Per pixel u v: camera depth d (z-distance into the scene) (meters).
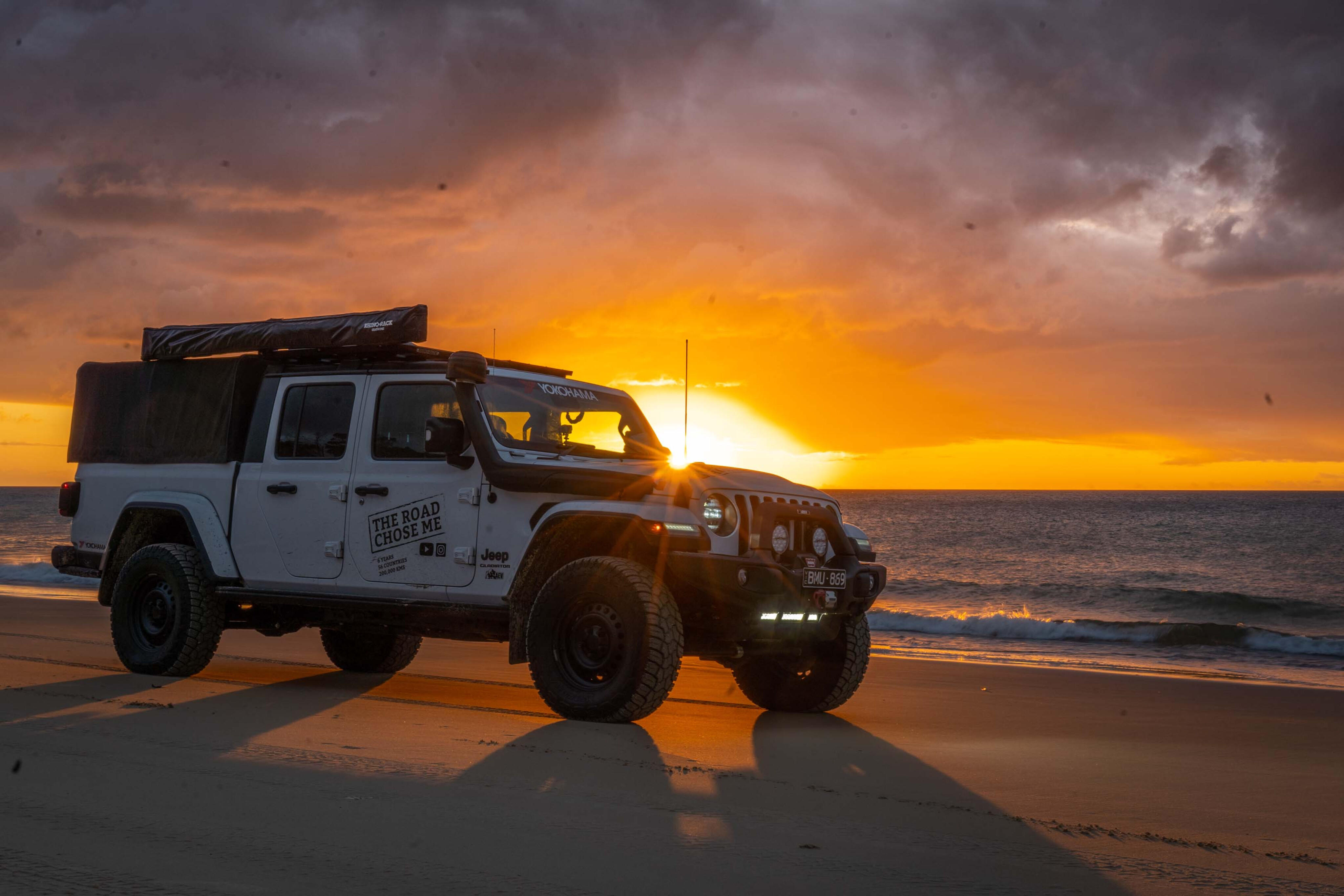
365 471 6.89
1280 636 16.12
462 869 3.26
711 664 9.57
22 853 3.33
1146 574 41.62
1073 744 6.24
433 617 6.60
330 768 4.62
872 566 6.71
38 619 12.98
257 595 7.23
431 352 7.07
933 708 7.66
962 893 3.18
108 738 5.25
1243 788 5.07
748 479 6.30
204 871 3.17
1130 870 3.50
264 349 7.44
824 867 3.40
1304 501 147.00
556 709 5.91
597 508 5.88
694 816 3.99
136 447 8.01
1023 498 181.00
